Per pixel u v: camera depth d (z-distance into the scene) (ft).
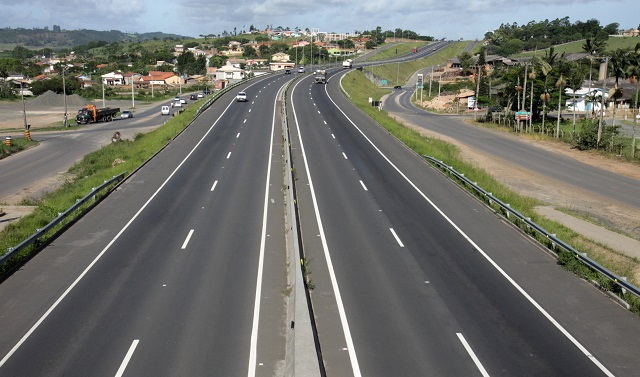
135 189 114.11
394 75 606.96
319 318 58.85
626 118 285.02
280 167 133.49
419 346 53.01
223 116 215.31
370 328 56.65
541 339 54.65
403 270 72.69
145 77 594.65
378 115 228.84
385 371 48.60
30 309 60.18
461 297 64.54
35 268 72.23
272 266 73.20
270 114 220.23
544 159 174.29
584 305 62.80
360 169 133.18
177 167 134.21
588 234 95.40
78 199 102.94
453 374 48.16
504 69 431.84
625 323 58.34
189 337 54.13
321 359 49.37
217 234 85.92
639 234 99.96
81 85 527.40
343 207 101.91
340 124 198.80
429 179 125.49
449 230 90.17
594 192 132.57
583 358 51.01
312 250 79.66
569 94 307.78
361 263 74.90
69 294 64.08
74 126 272.10
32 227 88.79
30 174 159.84
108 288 65.72
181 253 77.61
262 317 58.65
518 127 240.53
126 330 55.42
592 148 189.47
